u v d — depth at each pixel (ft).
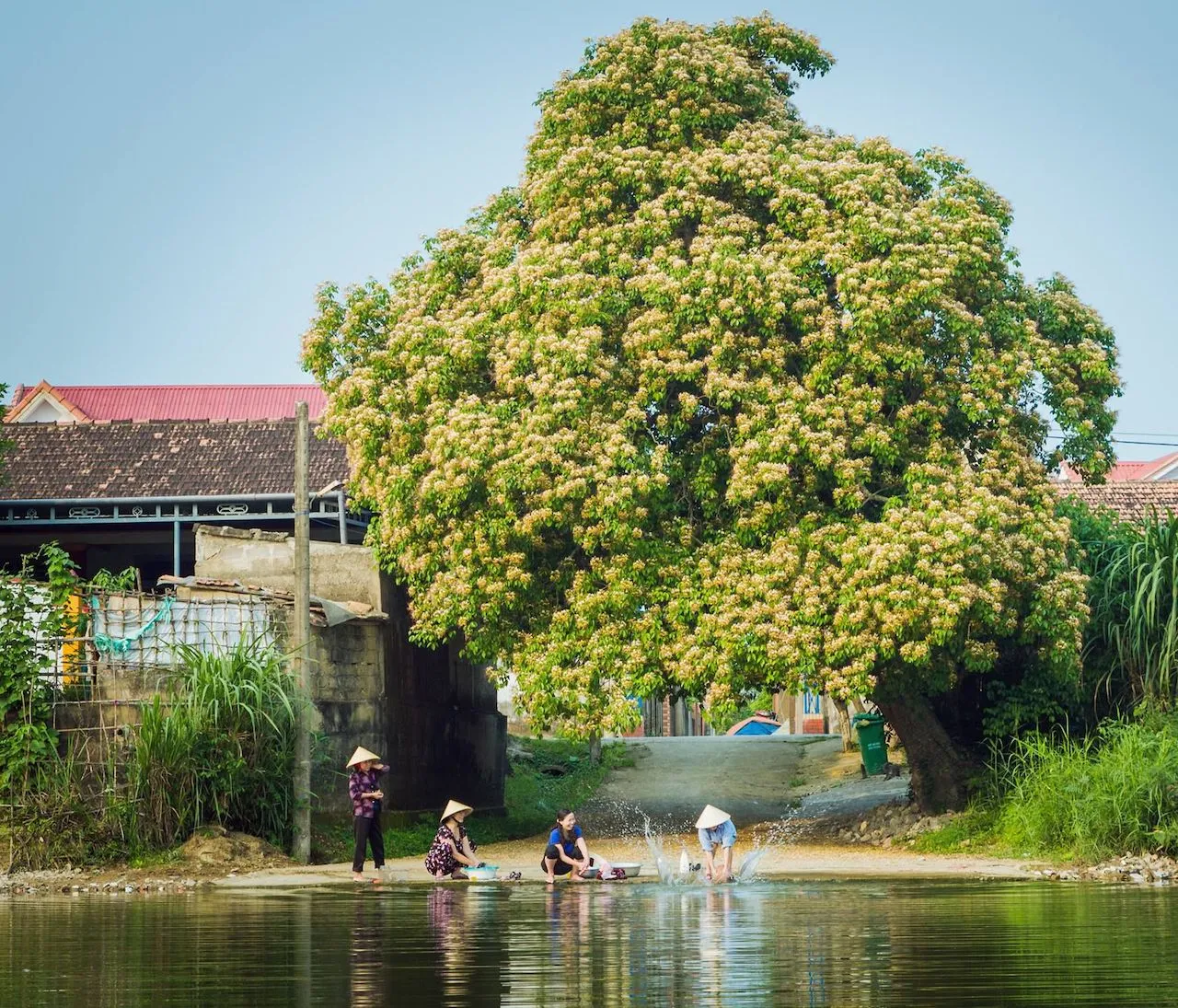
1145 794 86.17
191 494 150.51
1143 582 105.09
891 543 96.07
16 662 93.50
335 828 108.17
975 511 97.45
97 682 96.78
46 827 89.25
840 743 188.55
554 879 82.02
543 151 111.04
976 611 97.55
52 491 153.58
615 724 99.60
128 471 156.15
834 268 102.22
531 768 173.68
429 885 82.58
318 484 150.10
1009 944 49.03
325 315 114.83
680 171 106.42
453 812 89.04
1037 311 113.19
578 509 102.01
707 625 97.60
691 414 103.96
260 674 96.99
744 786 157.48
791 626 96.89
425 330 108.17
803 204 105.09
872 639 95.45
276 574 117.50
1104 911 60.03
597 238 106.01
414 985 41.29
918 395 107.24
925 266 102.89
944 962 44.62
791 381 102.47
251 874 89.92
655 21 113.09
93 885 83.30
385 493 106.52
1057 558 103.60
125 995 40.11
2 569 101.14
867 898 68.08
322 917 62.08
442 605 104.17
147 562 172.35
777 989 39.81
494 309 108.99
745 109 114.11
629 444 98.89
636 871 86.02
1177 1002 37.27
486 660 110.01
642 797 152.05
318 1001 38.73
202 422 165.07
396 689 118.73
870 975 42.09
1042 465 108.78
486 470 101.04
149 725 92.07
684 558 101.81
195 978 43.29
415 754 122.83
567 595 104.42
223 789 94.63
